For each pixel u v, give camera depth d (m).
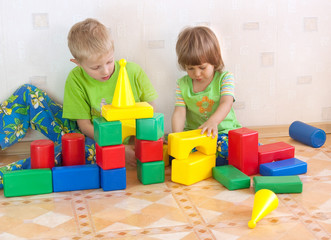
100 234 1.07
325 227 1.09
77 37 1.44
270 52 1.81
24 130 1.66
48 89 1.71
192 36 1.53
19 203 1.25
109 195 1.30
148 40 1.71
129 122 1.52
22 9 1.61
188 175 1.35
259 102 1.85
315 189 1.31
